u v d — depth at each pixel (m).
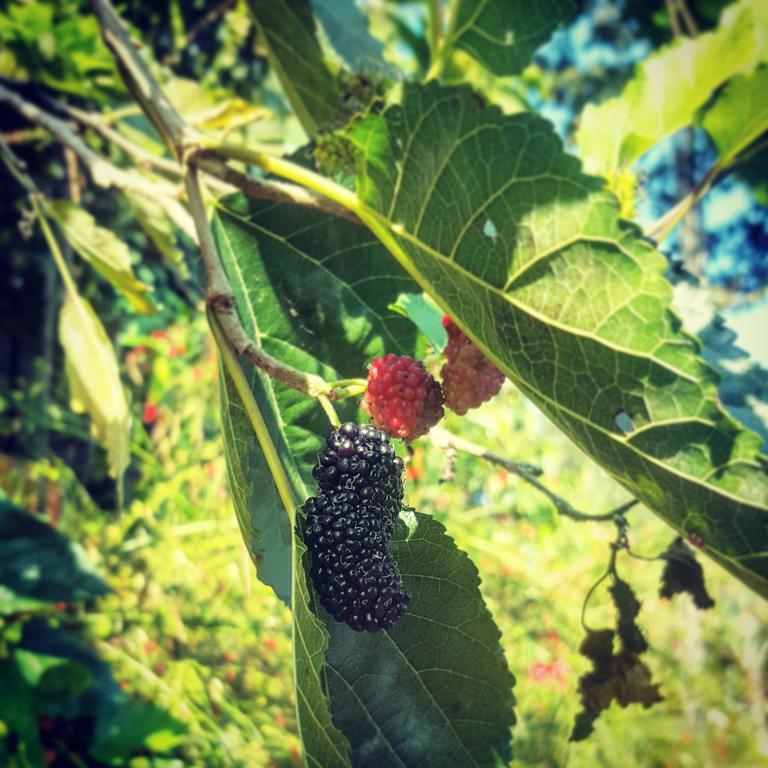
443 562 0.12
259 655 0.41
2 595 0.27
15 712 0.26
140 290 0.25
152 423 0.50
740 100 0.13
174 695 0.33
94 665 0.29
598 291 0.08
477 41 0.18
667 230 0.14
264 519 0.13
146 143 0.32
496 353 0.10
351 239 0.14
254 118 0.26
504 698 0.12
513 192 0.09
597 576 0.55
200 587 0.40
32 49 0.28
